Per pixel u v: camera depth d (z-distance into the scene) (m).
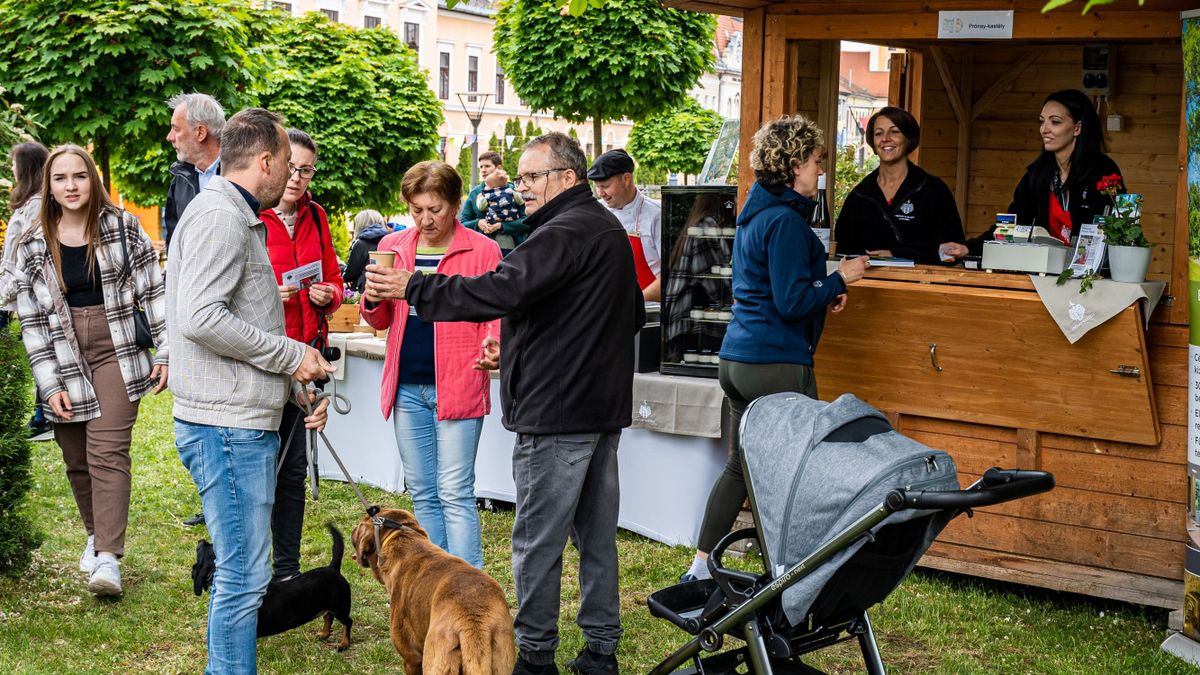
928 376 5.07
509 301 3.62
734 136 8.14
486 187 8.53
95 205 4.75
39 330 4.76
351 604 4.70
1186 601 4.41
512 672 3.61
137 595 4.83
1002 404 4.93
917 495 2.91
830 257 5.48
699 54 12.77
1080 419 4.77
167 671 4.12
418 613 3.62
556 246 3.66
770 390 4.60
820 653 4.35
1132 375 4.58
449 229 4.58
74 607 4.68
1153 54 6.95
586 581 4.00
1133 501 4.76
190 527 5.82
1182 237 4.55
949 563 5.14
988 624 4.67
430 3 40.44
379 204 17.34
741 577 3.25
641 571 5.29
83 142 11.59
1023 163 7.64
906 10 5.13
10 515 4.86
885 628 4.61
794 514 3.13
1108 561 4.83
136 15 11.12
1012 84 7.60
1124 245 4.54
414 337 4.50
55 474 6.80
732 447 4.81
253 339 3.43
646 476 5.74
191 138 5.06
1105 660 4.30
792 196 4.55
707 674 3.44
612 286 3.77
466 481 4.49
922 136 7.43
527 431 3.78
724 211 5.48
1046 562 4.96
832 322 5.23
